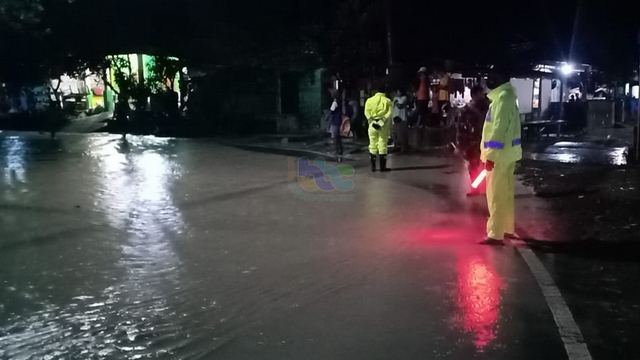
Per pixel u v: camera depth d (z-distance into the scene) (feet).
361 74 68.69
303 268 21.31
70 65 79.92
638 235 24.39
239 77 76.89
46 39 75.97
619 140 66.33
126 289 19.22
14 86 86.48
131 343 15.33
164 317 16.97
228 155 55.26
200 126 78.64
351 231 26.63
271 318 16.83
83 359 14.49
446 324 16.21
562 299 17.83
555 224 26.61
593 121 74.49
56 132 79.66
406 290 18.90
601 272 20.22
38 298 18.44
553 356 14.29
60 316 17.03
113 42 78.74
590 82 105.09
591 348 14.67
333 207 31.81
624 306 17.30
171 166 47.67
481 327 15.99
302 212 30.63
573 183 36.06
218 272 20.93
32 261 22.21
